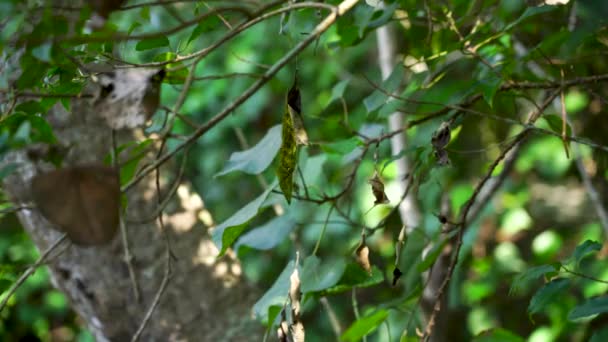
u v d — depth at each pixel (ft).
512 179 28.30
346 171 25.23
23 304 33.47
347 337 12.24
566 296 21.30
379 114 12.32
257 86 9.16
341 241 26.66
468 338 26.18
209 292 15.33
